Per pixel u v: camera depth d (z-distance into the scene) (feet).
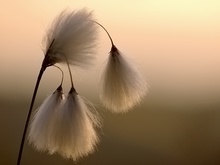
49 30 1.21
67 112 1.21
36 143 1.23
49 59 1.19
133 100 1.24
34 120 1.23
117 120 3.60
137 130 3.71
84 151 1.23
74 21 1.21
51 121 1.22
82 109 1.22
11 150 3.22
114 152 3.55
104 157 3.49
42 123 1.22
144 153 3.74
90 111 1.24
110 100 1.24
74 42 1.20
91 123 1.24
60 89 1.23
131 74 1.23
